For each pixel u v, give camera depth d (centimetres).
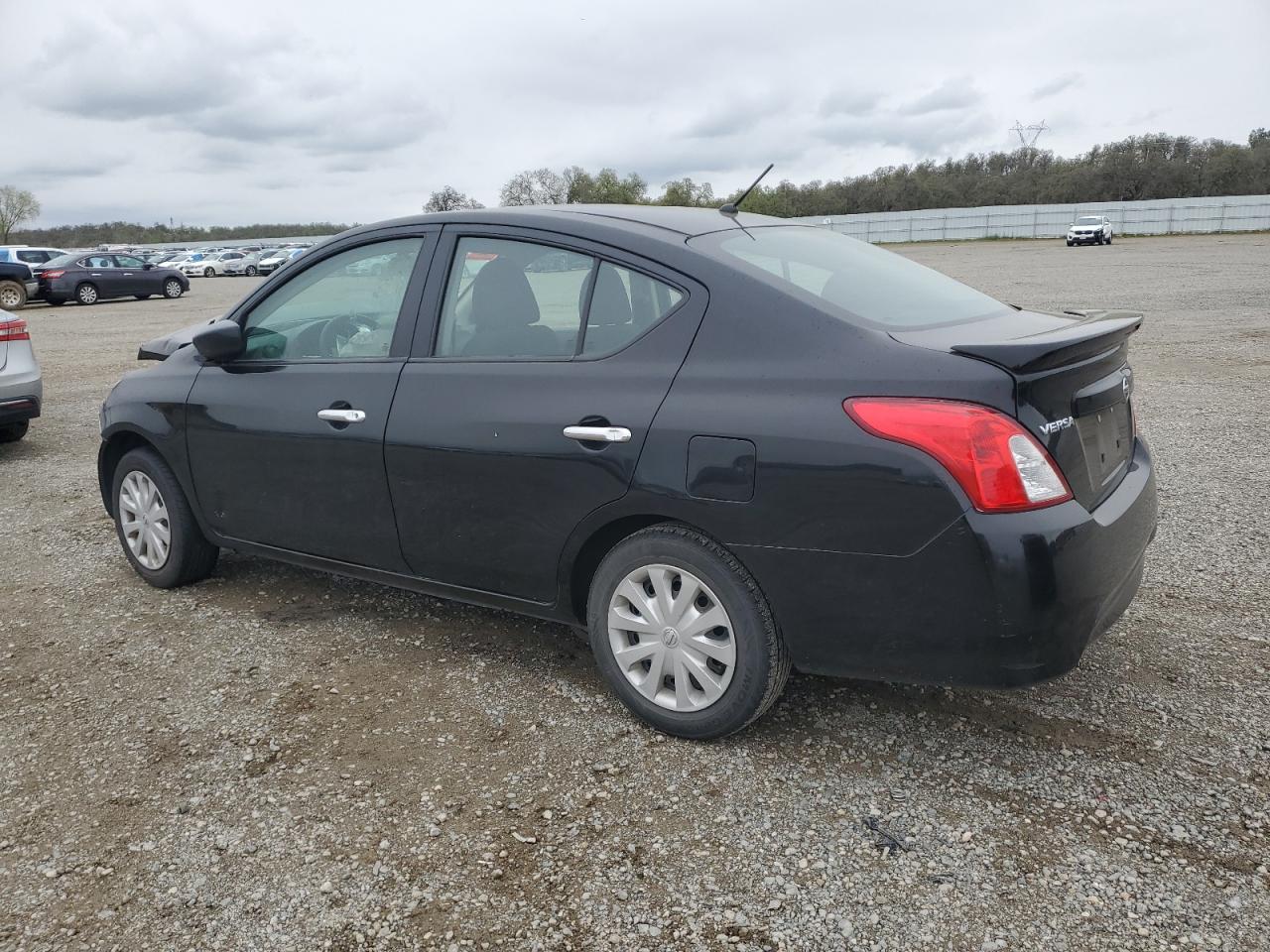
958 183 8394
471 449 309
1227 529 467
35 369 727
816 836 243
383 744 294
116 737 302
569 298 302
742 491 258
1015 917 213
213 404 386
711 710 280
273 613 402
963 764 273
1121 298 1703
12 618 402
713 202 7194
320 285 367
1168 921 210
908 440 237
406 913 221
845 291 287
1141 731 288
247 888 231
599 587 298
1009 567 230
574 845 243
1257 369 929
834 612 254
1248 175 7425
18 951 212
